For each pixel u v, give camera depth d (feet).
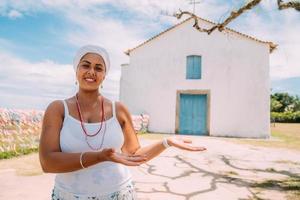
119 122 6.73
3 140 27.27
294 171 24.11
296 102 193.47
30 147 30.42
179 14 31.94
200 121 59.06
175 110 60.54
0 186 17.57
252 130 55.98
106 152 5.16
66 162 5.34
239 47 57.93
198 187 18.67
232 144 42.01
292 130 80.84
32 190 16.89
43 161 5.66
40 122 31.99
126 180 6.47
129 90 64.13
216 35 59.36
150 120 61.93
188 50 60.85
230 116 57.31
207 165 26.18
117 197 6.16
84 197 5.93
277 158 30.40
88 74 6.19
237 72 57.67
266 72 56.44
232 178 21.36
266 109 55.88
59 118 6.04
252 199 16.34
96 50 6.31
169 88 61.36
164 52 62.28
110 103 6.65
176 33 61.77
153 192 17.31
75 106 6.22
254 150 36.04
